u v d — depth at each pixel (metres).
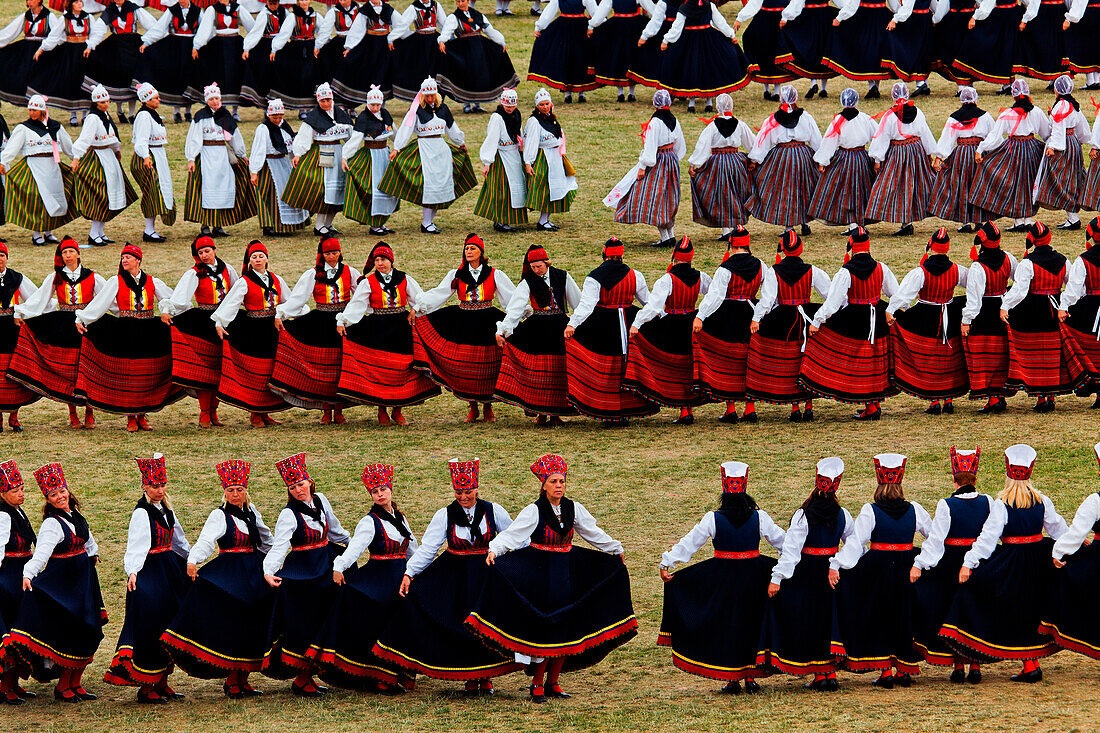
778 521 36.75
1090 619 28.83
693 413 47.22
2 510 29.98
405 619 29.39
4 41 74.25
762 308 44.12
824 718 26.72
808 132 58.34
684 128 72.00
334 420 46.94
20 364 45.41
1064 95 58.28
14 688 30.41
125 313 45.31
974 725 25.78
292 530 29.84
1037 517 28.91
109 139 60.88
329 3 74.62
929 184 58.84
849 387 44.84
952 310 45.00
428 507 38.56
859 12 72.88
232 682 30.16
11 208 60.09
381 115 61.34
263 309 45.53
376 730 27.45
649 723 27.09
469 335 45.84
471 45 74.94
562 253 59.00
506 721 27.75
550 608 29.14
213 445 44.44
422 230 62.91
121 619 33.91
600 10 74.50
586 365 45.09
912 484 39.09
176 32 74.88
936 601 29.00
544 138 60.75
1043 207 60.88
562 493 29.34
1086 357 44.53
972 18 72.50
